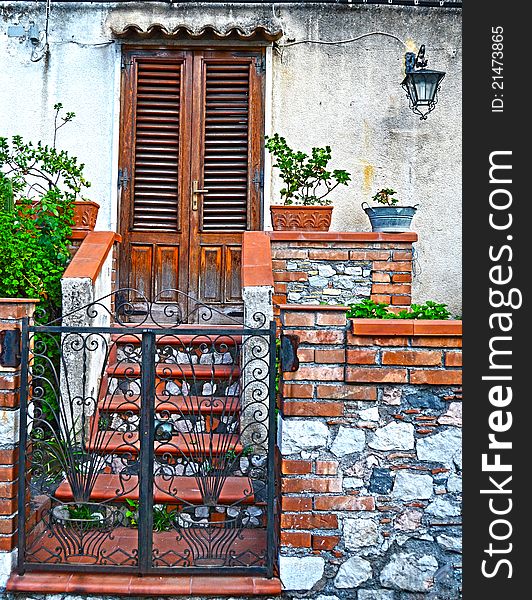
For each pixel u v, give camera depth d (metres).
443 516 3.51
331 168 6.67
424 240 6.66
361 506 3.50
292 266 5.74
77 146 6.66
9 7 6.67
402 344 3.52
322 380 3.51
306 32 6.68
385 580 3.49
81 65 6.67
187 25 6.66
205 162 6.70
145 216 6.65
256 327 4.72
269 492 3.55
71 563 3.55
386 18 6.69
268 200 6.66
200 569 3.54
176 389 5.02
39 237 5.22
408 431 3.52
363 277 5.77
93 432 4.62
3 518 3.52
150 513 3.55
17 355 3.55
